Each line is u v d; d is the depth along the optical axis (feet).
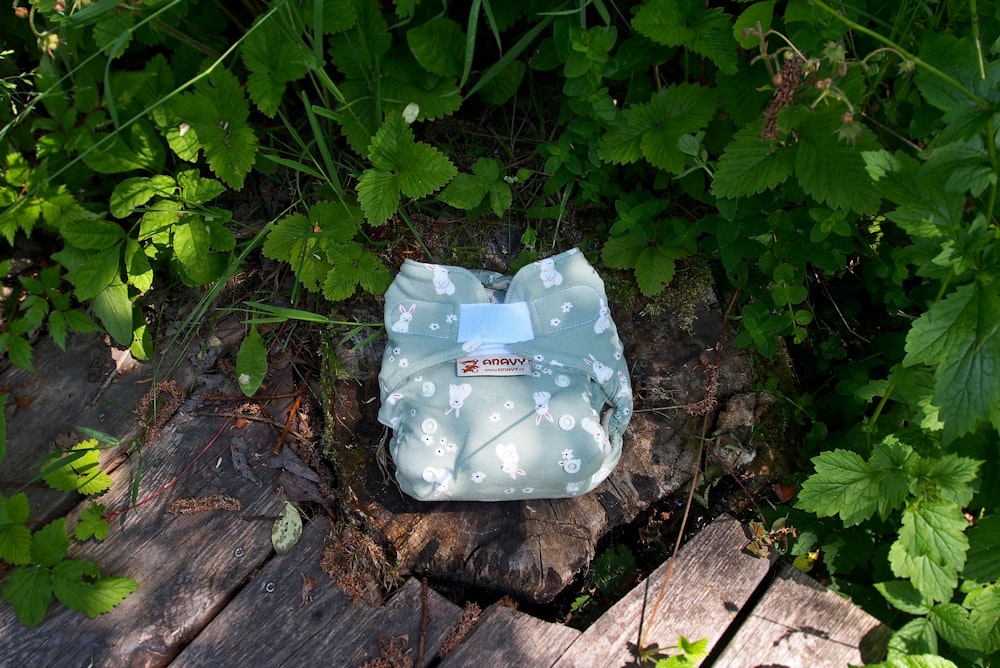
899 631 5.74
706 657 6.08
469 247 7.18
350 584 6.28
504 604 6.46
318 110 6.16
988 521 5.72
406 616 6.20
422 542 6.42
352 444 6.73
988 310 4.91
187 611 6.22
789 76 5.14
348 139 6.66
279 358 7.08
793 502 6.79
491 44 7.47
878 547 6.38
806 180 5.68
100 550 6.41
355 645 6.10
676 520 6.84
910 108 6.39
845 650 6.02
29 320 6.64
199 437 6.81
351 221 6.70
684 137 5.89
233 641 6.11
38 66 6.85
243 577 6.38
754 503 6.81
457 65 6.80
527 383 6.34
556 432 6.19
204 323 7.14
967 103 4.87
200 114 6.17
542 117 7.48
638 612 6.22
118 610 6.21
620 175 7.22
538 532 6.44
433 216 7.24
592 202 7.14
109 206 6.84
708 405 6.81
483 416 6.22
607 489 6.66
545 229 7.20
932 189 4.98
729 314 7.06
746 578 6.36
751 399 6.90
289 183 7.43
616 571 6.63
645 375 6.95
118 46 5.43
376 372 6.89
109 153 6.30
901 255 5.30
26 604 6.07
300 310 6.71
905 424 6.35
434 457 6.17
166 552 6.42
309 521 6.57
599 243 7.16
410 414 6.33
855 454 5.80
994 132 4.83
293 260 6.58
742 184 5.84
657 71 6.77
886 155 5.08
